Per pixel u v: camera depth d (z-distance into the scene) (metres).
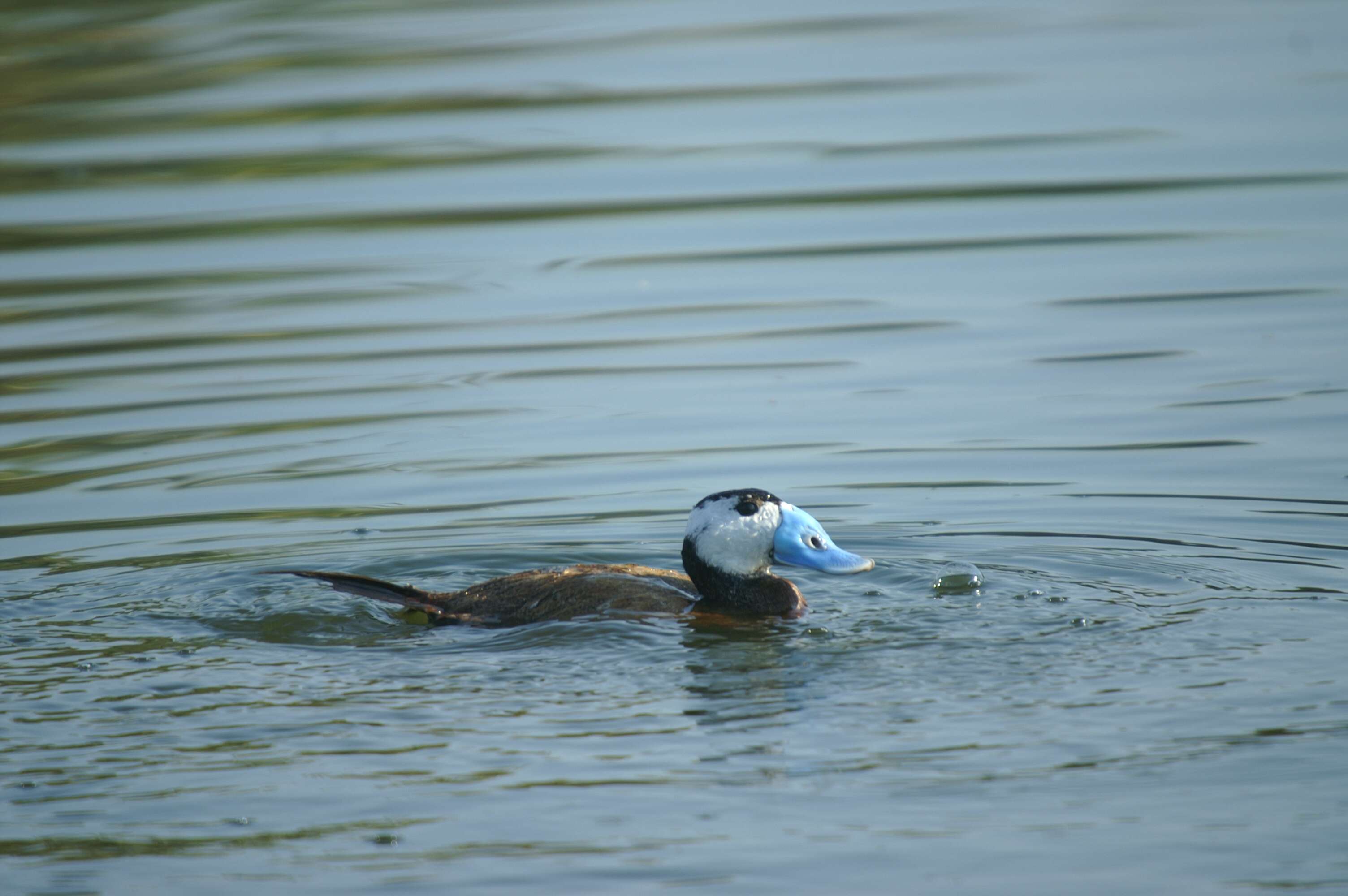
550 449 14.18
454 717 8.55
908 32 29.25
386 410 15.26
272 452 14.23
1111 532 11.86
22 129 24.14
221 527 12.49
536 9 31.08
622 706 8.66
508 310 18.08
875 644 9.57
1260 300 17.25
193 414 15.20
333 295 18.61
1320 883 6.81
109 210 21.33
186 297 18.53
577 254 19.77
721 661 9.31
